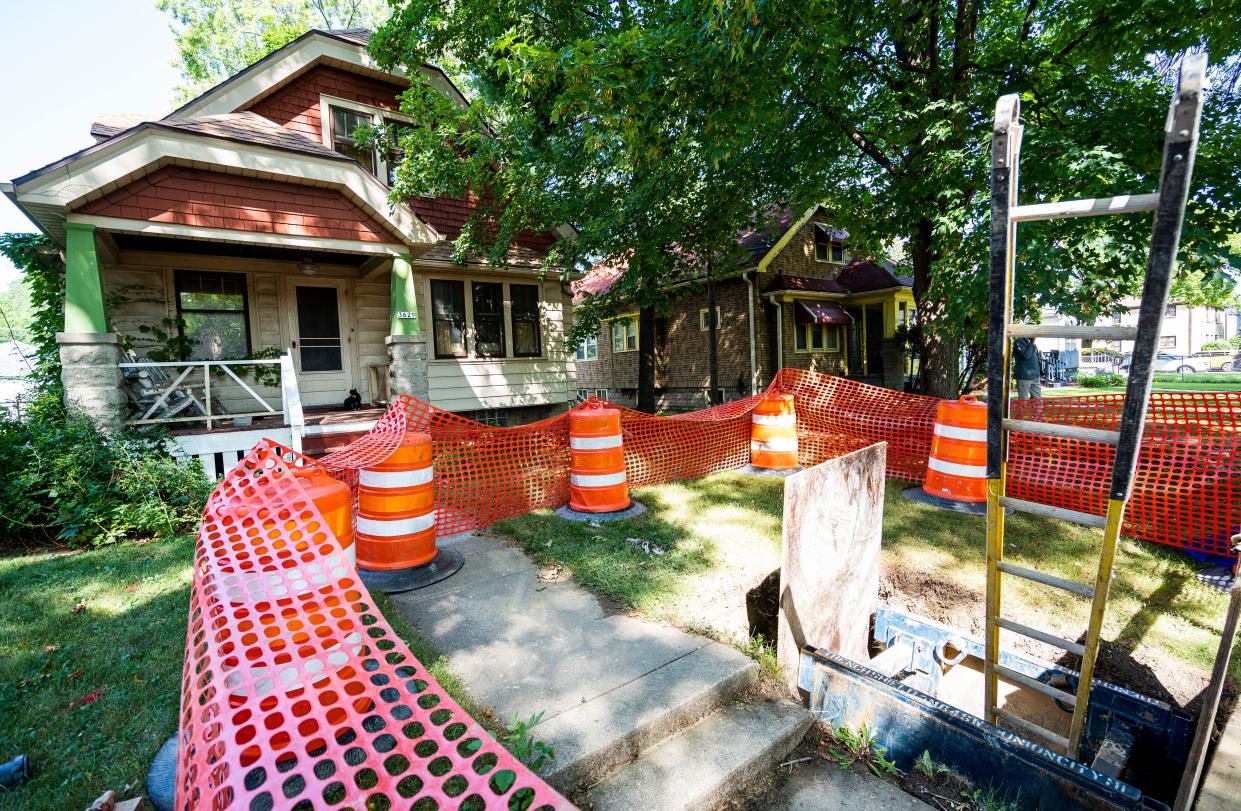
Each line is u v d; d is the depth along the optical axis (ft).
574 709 7.88
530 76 20.43
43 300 31.01
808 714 8.68
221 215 21.38
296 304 30.04
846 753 8.43
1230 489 13.53
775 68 18.67
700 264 36.70
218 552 7.11
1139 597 11.86
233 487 8.55
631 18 29.25
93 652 9.37
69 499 15.51
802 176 28.35
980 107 22.67
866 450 11.44
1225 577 12.58
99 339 18.39
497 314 36.88
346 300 31.48
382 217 24.36
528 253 37.63
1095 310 19.85
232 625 5.78
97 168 18.60
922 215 24.64
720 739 7.88
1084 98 22.20
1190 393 15.51
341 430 21.94
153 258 26.45
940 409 18.40
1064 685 9.89
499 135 30.58
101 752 7.08
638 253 29.78
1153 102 21.99
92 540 15.28
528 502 17.66
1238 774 6.46
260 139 21.81
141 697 8.17
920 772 8.06
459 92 34.63
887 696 8.51
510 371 37.17
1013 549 14.10
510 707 7.93
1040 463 16.88
